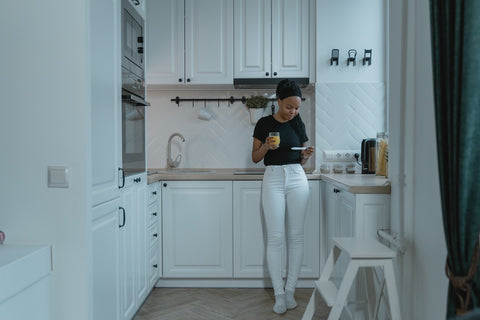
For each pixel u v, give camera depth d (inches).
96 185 63.6
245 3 123.6
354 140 124.4
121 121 77.2
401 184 69.9
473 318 15.9
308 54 124.0
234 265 113.3
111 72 70.9
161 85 127.4
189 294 110.4
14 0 55.4
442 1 48.4
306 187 99.0
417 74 63.7
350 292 82.8
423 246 62.2
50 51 55.2
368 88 123.7
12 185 56.1
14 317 48.0
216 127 137.8
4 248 53.8
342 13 122.4
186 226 113.4
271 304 102.5
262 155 97.6
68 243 56.0
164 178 112.5
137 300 90.5
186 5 124.0
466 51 42.9
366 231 75.7
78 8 54.9
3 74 55.8
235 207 112.7
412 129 65.4
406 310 67.8
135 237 89.1
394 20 71.7
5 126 56.0
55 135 55.6
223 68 124.4
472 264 45.1
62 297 56.3
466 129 43.4
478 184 43.8
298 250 99.8
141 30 96.0
